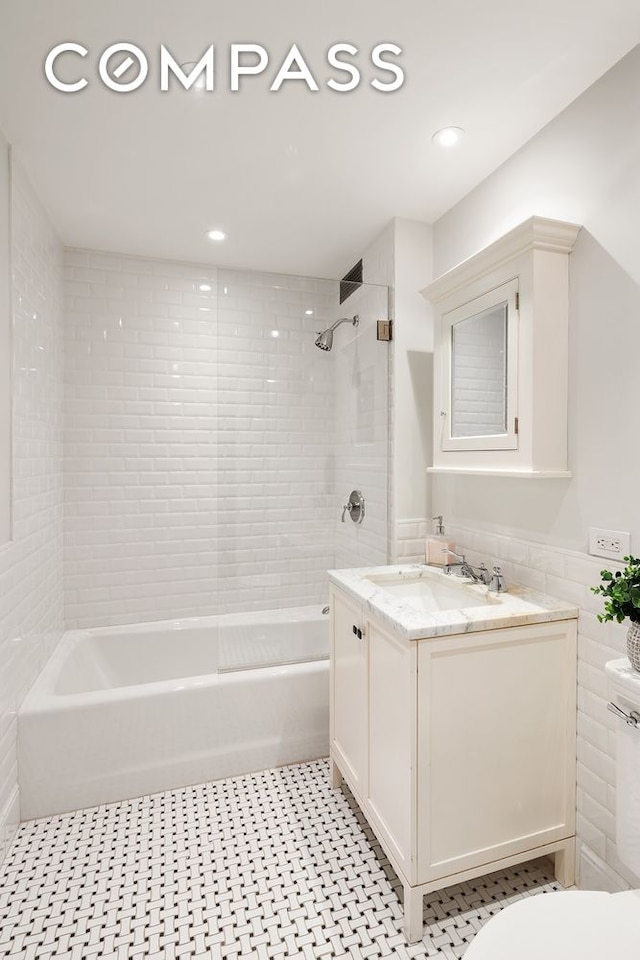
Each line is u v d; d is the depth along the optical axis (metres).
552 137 1.69
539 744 1.57
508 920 1.01
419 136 1.77
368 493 2.58
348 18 1.31
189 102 1.59
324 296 2.67
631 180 1.40
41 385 2.31
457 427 1.98
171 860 1.72
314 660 2.51
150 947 1.40
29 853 1.75
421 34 1.35
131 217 2.38
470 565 2.12
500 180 1.95
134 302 2.85
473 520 2.14
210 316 2.97
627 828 1.21
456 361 1.98
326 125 1.71
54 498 2.57
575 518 1.60
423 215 2.34
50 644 2.47
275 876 1.64
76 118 1.67
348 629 1.90
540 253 1.57
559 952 0.94
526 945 0.95
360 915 1.50
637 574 1.20
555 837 1.60
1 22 1.30
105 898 1.56
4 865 1.69
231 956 1.37
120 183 2.08
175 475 2.96
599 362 1.51
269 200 2.21
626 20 1.30
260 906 1.53
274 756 2.26
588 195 1.54
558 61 1.44
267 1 1.26
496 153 1.87
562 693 1.59
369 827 1.88
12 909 1.52
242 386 2.60
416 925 1.42
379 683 1.62
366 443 2.58
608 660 1.49
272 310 2.61
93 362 2.80
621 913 1.03
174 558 2.97
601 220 1.50
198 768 2.14
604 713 1.50
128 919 1.49
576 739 1.61
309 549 2.71
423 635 1.39
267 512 2.66
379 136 1.77
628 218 1.42
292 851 1.75
